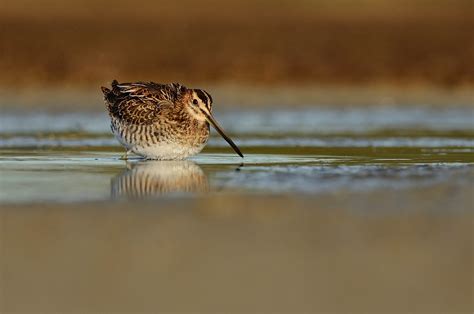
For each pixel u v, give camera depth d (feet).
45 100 106.93
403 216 48.78
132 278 39.14
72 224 47.16
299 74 124.77
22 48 127.95
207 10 155.33
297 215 49.06
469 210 50.03
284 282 38.58
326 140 79.92
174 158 68.54
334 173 61.31
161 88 69.21
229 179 59.21
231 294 37.40
